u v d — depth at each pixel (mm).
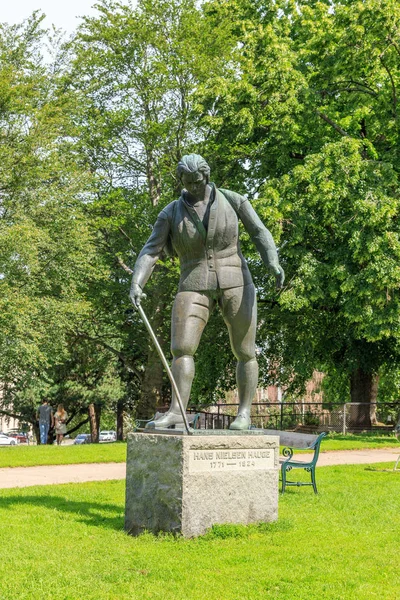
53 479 12953
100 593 5402
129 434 7867
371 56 21938
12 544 6957
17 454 17312
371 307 21750
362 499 10469
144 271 8211
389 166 21562
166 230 8312
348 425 27453
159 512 7449
